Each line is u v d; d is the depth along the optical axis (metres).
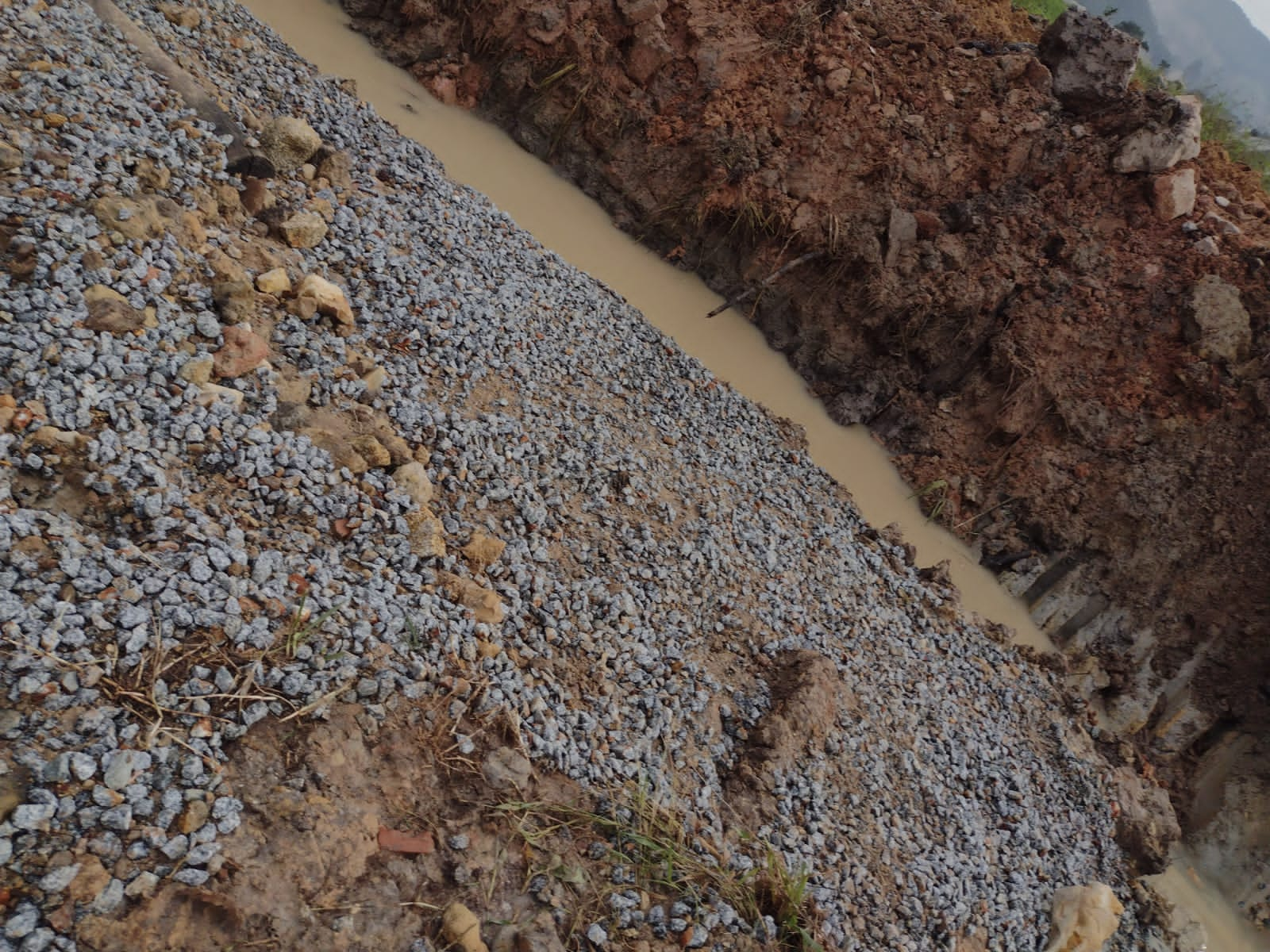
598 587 7.22
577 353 9.97
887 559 11.47
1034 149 14.05
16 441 4.71
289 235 7.86
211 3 10.60
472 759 5.18
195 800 3.90
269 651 4.63
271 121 9.16
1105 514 13.08
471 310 8.95
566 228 13.49
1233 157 16.91
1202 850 11.98
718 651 7.74
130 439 5.14
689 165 13.80
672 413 10.53
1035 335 13.52
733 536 9.17
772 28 14.05
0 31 6.65
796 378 13.97
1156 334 13.36
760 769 6.87
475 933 4.38
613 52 13.88
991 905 7.82
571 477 8.12
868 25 14.37
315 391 6.71
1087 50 14.12
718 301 14.02
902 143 13.91
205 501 5.27
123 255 6.01
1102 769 10.76
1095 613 13.04
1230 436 12.87
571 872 5.05
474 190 11.75
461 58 13.95
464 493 7.11
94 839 3.59
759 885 5.81
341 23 13.76
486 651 5.79
